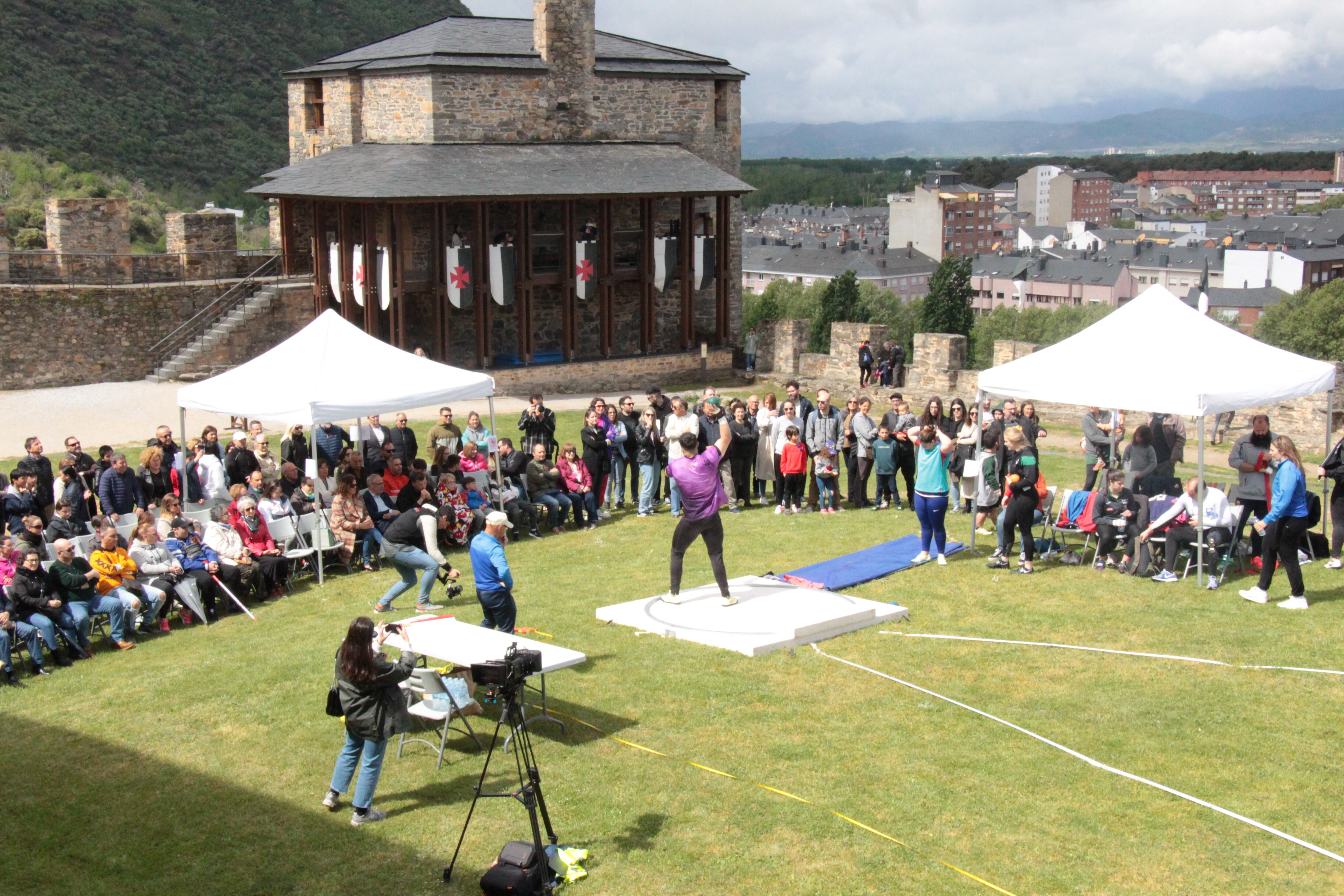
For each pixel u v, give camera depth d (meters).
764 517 19.30
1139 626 13.05
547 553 17.16
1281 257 185.75
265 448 18.19
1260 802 9.06
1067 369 15.99
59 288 31.39
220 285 33.66
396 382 17.09
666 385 35.91
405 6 108.81
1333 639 12.48
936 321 100.44
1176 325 15.98
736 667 11.82
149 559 14.17
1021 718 10.59
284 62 94.62
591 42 35.72
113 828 8.96
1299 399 25.62
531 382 33.72
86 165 73.25
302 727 10.72
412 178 31.14
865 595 14.40
